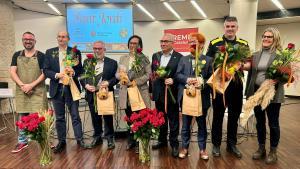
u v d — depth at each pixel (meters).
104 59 3.23
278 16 8.26
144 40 10.35
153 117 2.65
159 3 7.33
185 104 2.71
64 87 3.15
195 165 2.72
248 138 3.69
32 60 3.19
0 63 5.79
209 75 2.74
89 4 6.50
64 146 3.32
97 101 3.09
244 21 5.54
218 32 9.92
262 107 2.56
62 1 6.82
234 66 2.55
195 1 7.20
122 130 3.84
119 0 6.36
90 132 4.19
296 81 2.57
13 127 4.54
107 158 2.94
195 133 3.99
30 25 8.39
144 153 2.77
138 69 2.99
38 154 3.11
